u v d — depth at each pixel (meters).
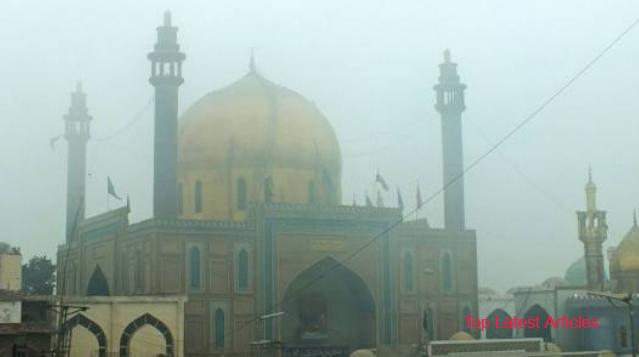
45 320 36.25
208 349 42.62
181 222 43.09
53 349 33.12
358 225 46.62
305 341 46.47
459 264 48.66
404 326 46.88
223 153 48.16
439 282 48.03
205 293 43.00
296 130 49.16
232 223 44.06
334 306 47.66
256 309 43.84
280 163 48.38
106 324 37.94
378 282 46.75
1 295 33.06
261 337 43.66
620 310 46.78
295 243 45.09
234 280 43.66
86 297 37.69
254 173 47.97
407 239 47.66
